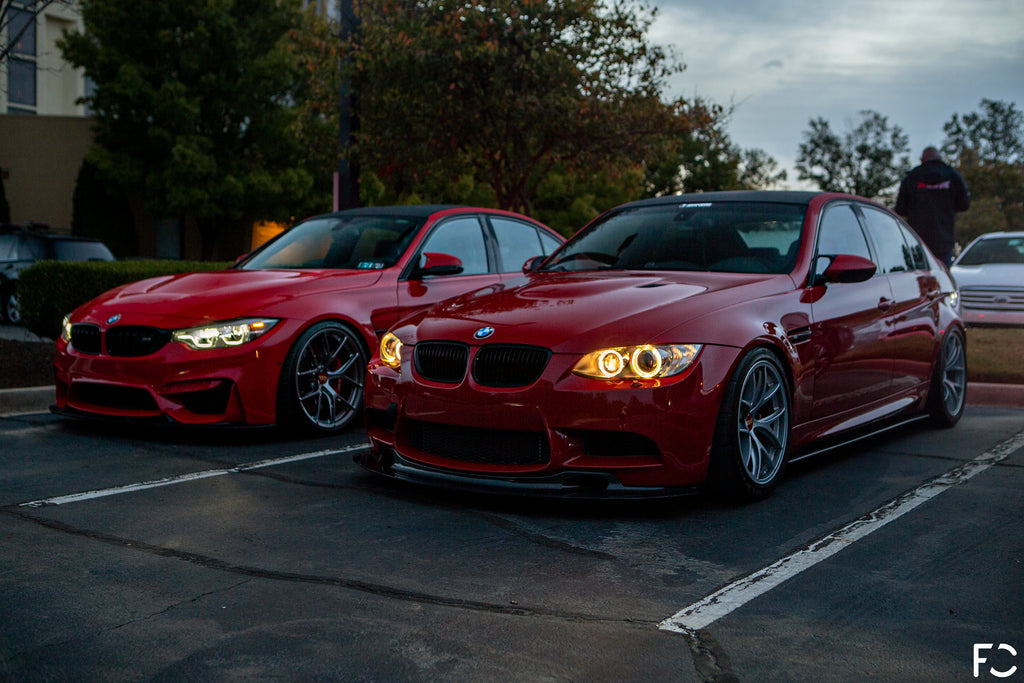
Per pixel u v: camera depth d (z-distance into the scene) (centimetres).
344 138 1282
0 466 506
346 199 1291
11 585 320
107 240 2703
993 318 1266
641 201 598
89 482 471
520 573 337
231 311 566
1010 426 650
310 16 2527
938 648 272
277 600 307
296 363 576
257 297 581
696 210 554
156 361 559
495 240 729
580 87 1273
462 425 421
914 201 1049
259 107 2612
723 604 307
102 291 923
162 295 596
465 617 294
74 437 587
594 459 402
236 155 2662
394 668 256
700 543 375
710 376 411
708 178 5081
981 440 596
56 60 3186
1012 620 294
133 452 545
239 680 248
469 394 418
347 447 564
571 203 4047
